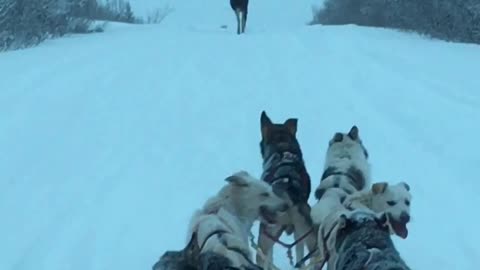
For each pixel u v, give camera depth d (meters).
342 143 5.78
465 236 6.22
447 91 10.91
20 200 6.94
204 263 4.48
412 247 6.05
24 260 5.88
